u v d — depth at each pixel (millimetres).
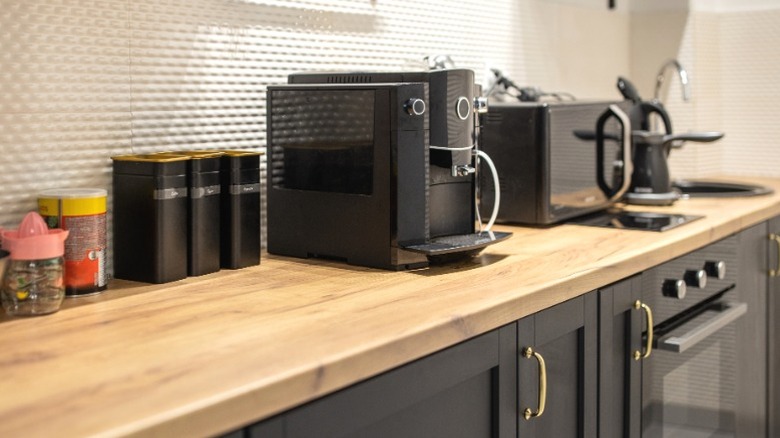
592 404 1749
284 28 1989
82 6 1592
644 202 2629
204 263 1626
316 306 1375
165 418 900
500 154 2242
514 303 1440
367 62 2229
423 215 1707
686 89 3033
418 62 2166
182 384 994
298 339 1179
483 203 2275
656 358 2012
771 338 2803
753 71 3447
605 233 2137
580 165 2336
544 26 2949
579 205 2340
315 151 1771
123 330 1232
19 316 1313
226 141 1881
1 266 1305
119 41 1658
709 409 2348
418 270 1682
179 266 1581
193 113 1808
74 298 1438
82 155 1617
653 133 2633
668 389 2096
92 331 1229
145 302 1410
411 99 1645
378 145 1659
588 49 3230
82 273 1450
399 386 1219
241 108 1906
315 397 1089
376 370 1157
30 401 940
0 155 1494
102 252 1483
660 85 3197
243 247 1690
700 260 2219
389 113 1637
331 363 1088
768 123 3434
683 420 2193
